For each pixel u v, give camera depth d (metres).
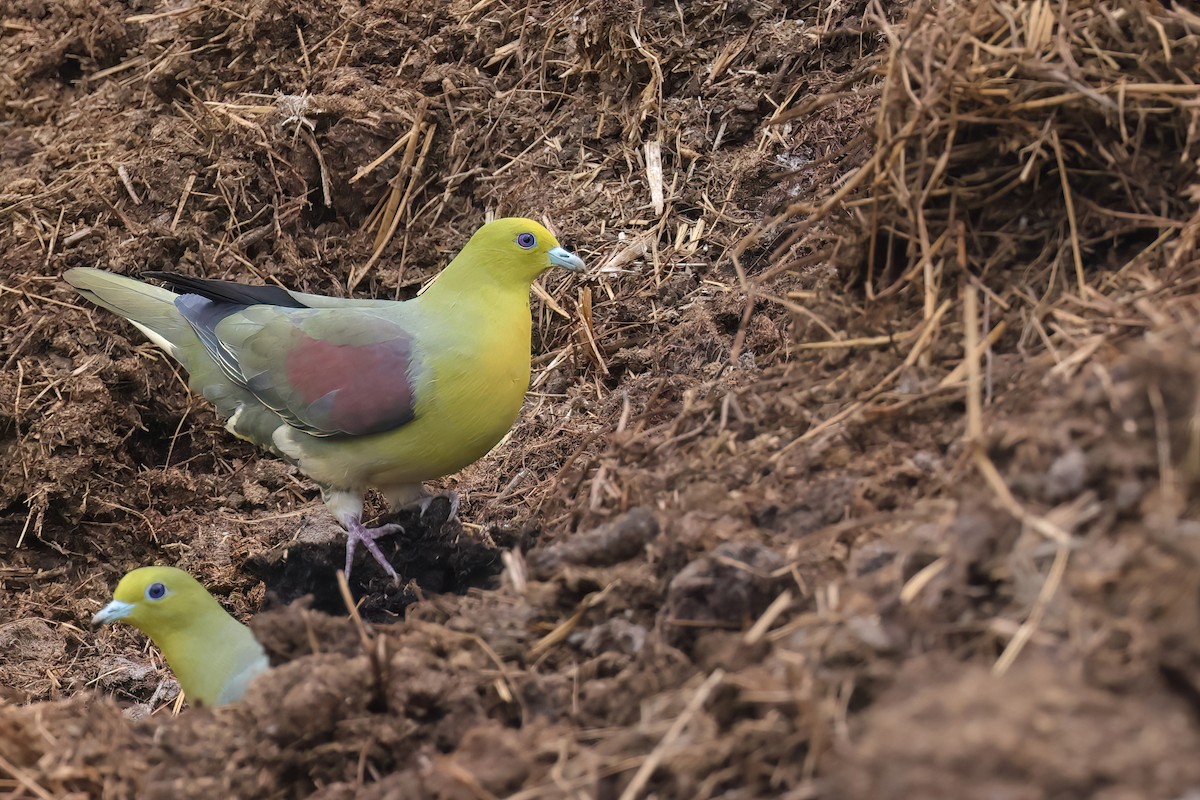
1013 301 8.37
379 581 10.07
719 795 5.79
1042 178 8.71
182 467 12.84
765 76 13.02
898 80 8.73
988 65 8.51
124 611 8.30
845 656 5.96
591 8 13.67
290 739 6.91
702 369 11.10
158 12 15.64
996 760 4.80
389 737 6.90
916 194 8.64
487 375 9.69
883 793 4.91
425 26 14.53
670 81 13.48
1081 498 6.11
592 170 13.30
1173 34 8.58
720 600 6.72
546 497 10.42
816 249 10.80
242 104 14.17
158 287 11.25
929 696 5.21
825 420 8.25
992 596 6.02
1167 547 5.59
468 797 6.21
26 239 13.40
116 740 7.32
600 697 6.64
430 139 13.83
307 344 9.88
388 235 13.73
